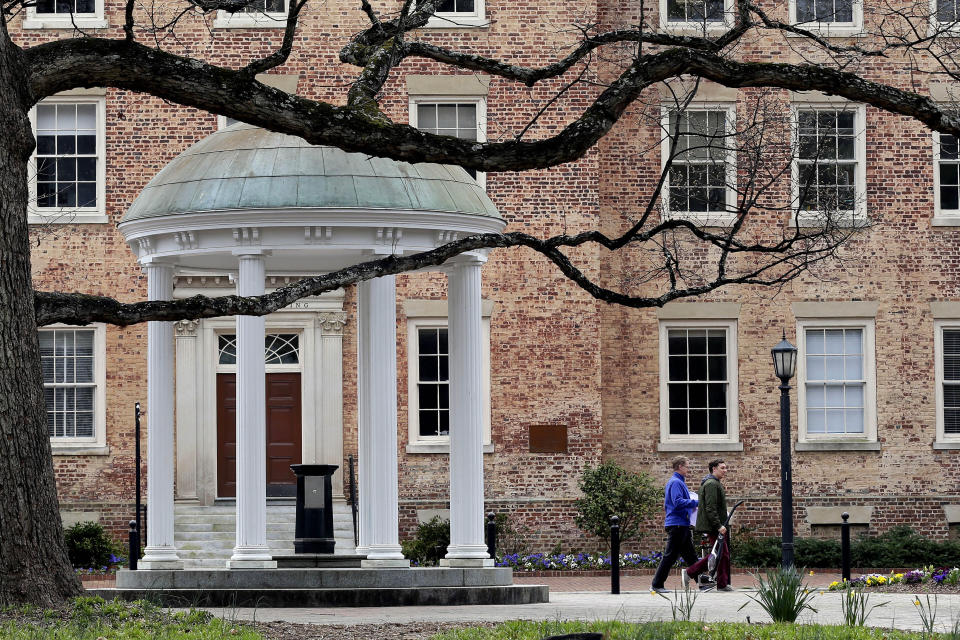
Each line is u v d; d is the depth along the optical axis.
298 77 33.94
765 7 34.78
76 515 33.09
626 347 34.75
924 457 34.81
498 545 33.34
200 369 33.56
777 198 34.16
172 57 15.73
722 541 24.33
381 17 34.12
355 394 33.88
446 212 22.66
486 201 23.83
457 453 23.12
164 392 23.52
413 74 34.12
